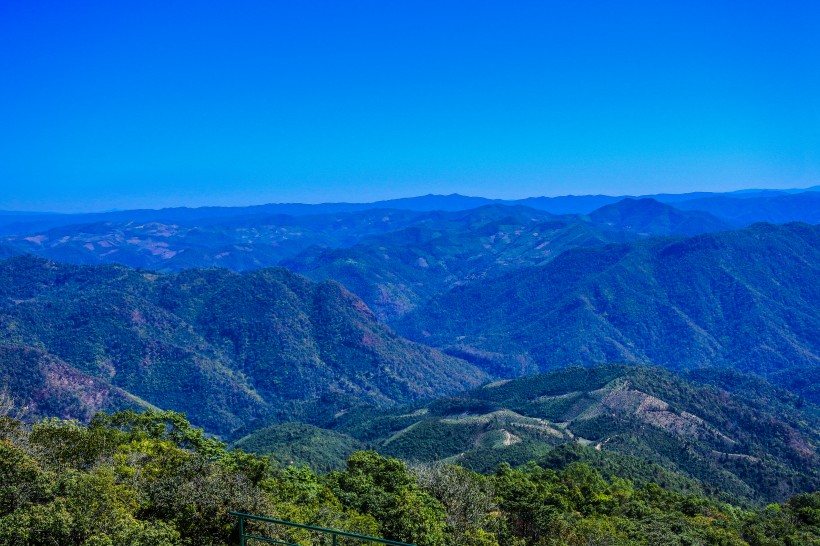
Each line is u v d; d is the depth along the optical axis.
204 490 31.91
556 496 80.00
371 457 65.69
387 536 46.94
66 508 25.36
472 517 57.50
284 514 39.44
